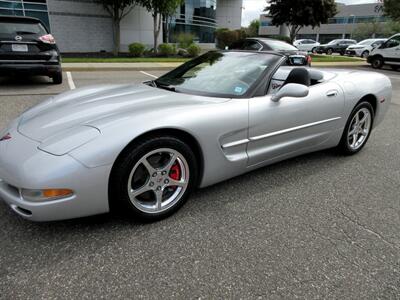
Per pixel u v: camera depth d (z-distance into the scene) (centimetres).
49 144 207
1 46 699
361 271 199
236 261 204
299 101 304
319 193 296
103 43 2028
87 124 221
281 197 287
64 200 200
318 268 200
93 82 886
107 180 208
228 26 3356
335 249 219
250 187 303
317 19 2281
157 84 331
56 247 212
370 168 355
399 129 513
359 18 6425
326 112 332
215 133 250
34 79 905
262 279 190
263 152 290
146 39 2172
